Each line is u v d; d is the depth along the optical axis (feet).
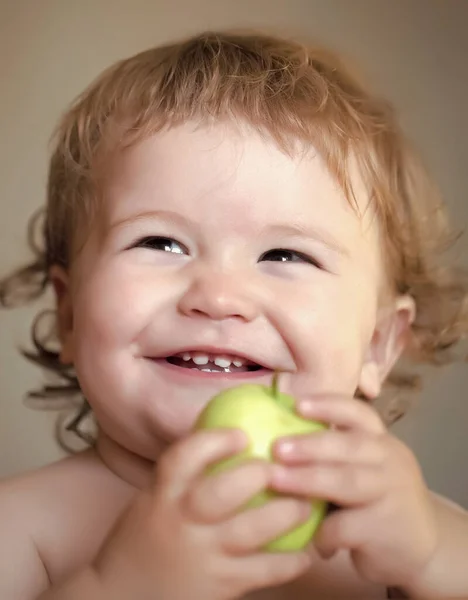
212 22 5.46
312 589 3.23
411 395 5.09
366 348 3.53
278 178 3.25
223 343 3.02
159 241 3.23
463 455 5.16
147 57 4.05
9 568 3.08
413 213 4.33
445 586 2.64
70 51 5.49
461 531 2.81
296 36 4.87
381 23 5.33
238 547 2.23
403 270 4.19
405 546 2.54
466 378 5.08
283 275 3.21
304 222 3.25
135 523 2.33
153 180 3.26
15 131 5.46
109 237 3.30
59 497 3.31
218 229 3.17
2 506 3.24
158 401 3.05
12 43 5.48
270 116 3.38
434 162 5.17
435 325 4.70
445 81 5.26
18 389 5.38
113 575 2.33
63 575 3.16
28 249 5.31
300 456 2.29
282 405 2.52
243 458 2.29
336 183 3.42
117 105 3.71
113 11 5.48
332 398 2.57
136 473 3.36
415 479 2.54
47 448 5.42
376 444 2.47
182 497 2.26
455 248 4.91
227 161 3.22
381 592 3.28
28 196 5.43
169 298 3.08
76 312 3.41
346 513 2.46
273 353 3.09
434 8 5.32
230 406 2.42
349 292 3.36
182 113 3.36
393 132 4.32
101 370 3.14
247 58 3.92
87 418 5.32
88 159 3.72
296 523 2.27
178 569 2.25
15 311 5.35
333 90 3.87
